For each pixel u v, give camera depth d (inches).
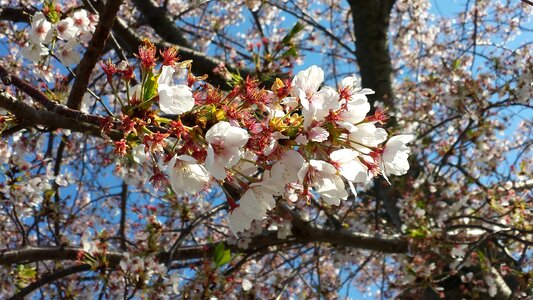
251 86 70.8
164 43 246.7
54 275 187.5
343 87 73.0
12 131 119.5
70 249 191.6
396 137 72.0
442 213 250.8
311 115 67.0
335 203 69.5
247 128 69.0
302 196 68.5
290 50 155.5
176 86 67.7
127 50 258.7
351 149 69.9
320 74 70.8
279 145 67.7
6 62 221.1
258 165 69.0
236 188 73.1
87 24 111.5
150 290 166.4
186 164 68.8
